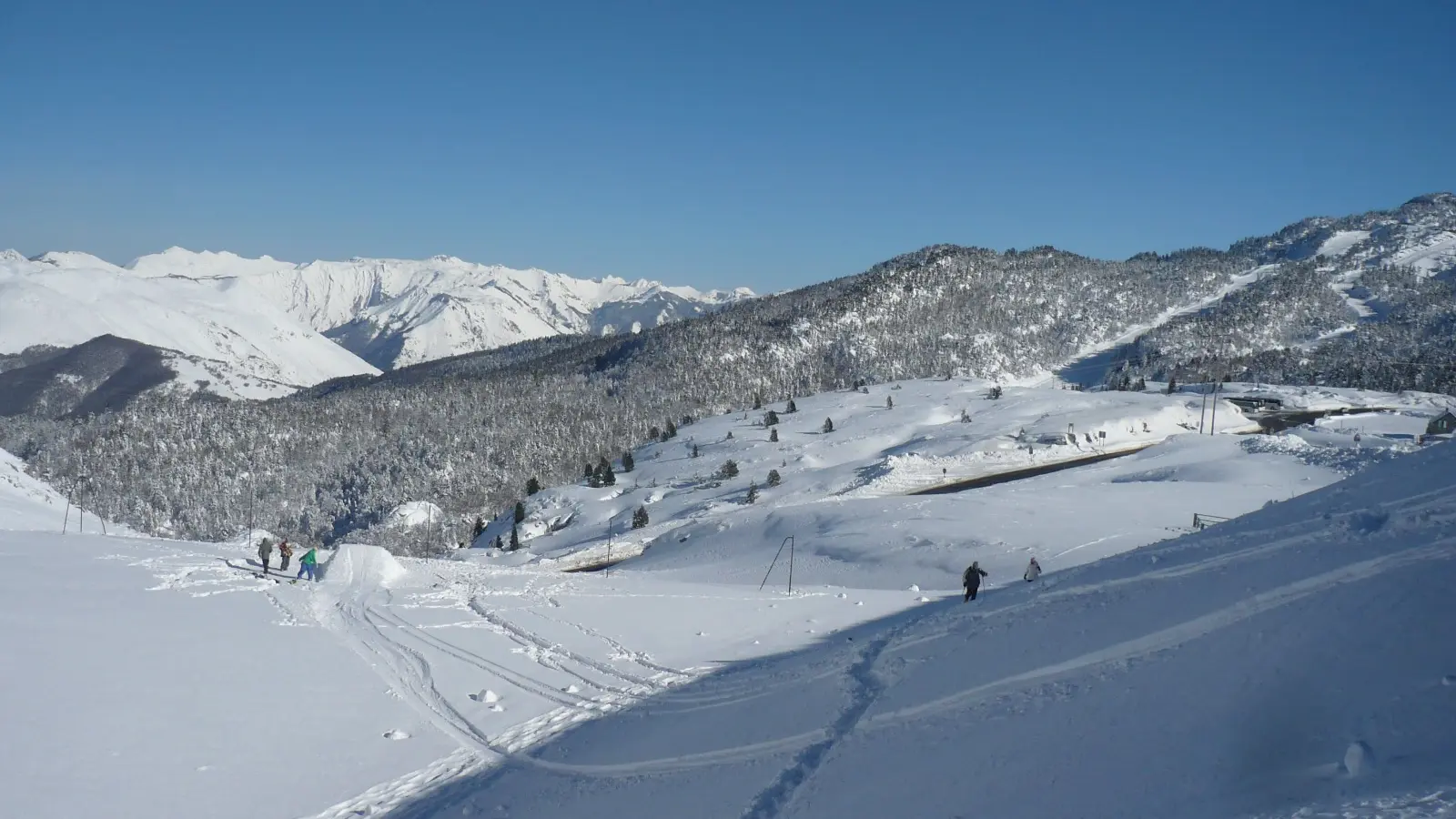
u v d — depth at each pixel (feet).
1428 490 40.96
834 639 73.56
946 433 385.29
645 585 108.88
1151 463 259.39
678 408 652.48
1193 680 28.45
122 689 50.83
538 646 69.67
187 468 594.65
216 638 64.39
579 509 362.53
